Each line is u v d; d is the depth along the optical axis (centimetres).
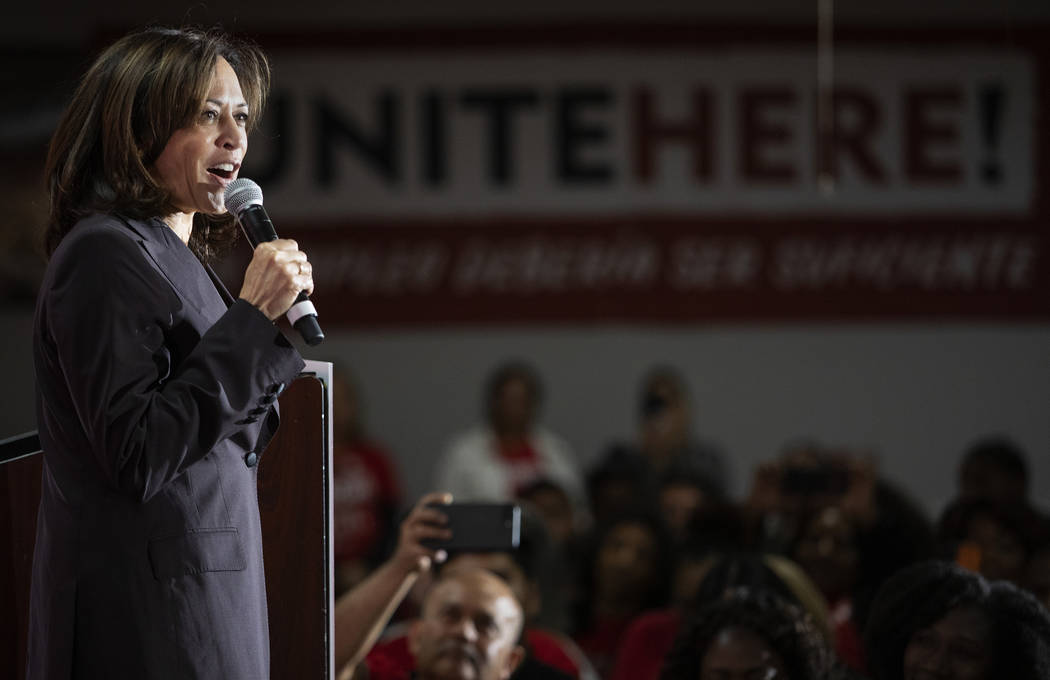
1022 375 2328
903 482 2350
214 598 509
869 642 732
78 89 548
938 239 2327
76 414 509
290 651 617
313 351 2347
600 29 2350
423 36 2347
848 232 2333
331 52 2342
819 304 2338
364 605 788
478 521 788
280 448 619
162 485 483
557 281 2353
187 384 487
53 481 518
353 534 1988
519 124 2348
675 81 2344
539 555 1161
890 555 1317
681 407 2152
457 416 2361
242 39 577
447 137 2350
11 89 2308
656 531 1478
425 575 1152
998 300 2325
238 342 497
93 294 492
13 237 2289
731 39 2342
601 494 1862
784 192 2334
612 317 2350
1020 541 1152
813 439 2359
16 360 2289
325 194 2338
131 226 516
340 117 2339
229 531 518
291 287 514
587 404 2367
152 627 498
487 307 2356
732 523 1370
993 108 2320
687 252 2342
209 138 534
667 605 1457
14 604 627
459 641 837
